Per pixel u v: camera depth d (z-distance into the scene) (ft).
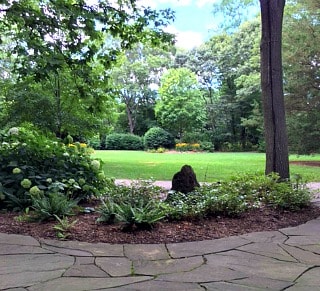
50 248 9.75
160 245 10.20
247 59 90.33
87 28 20.27
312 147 49.55
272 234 11.45
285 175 18.56
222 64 99.25
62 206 12.77
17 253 9.30
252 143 99.04
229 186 16.28
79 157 17.44
